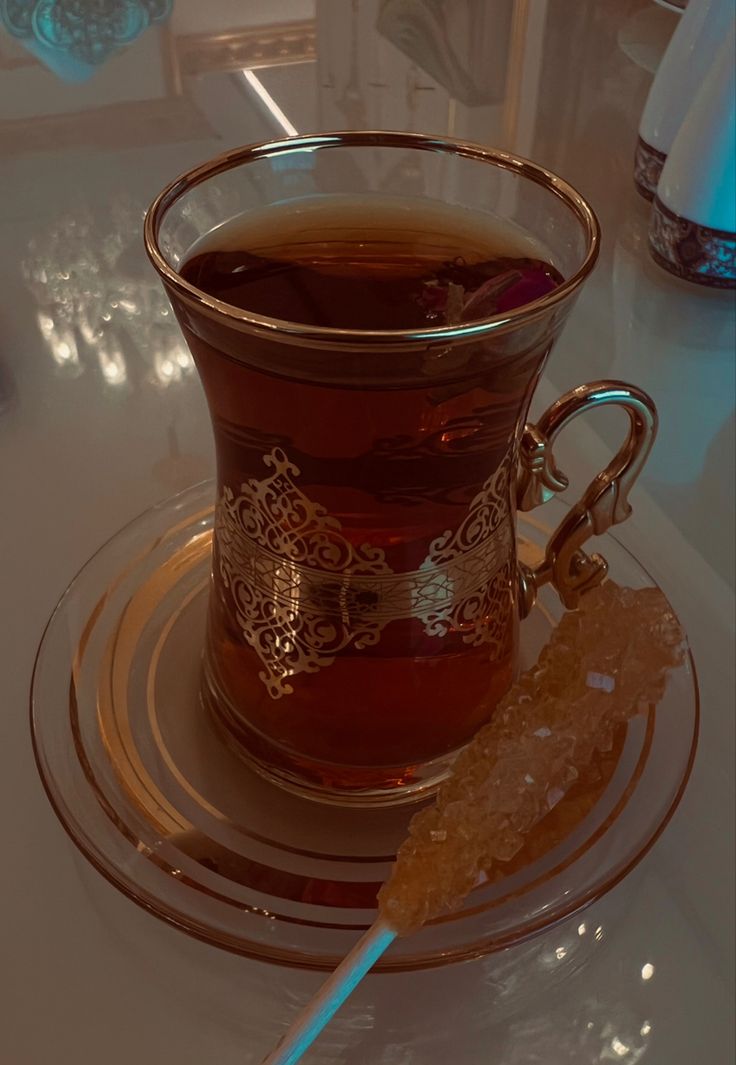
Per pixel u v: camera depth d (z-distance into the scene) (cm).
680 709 16
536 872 14
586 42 37
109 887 14
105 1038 12
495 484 13
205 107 32
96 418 22
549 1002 13
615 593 15
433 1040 13
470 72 35
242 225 14
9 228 27
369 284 13
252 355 11
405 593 13
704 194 24
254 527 13
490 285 13
